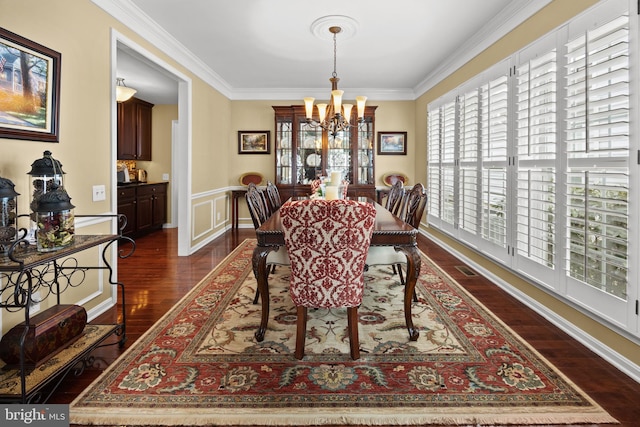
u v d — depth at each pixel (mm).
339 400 1598
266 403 1577
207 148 5012
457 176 4113
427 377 1776
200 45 3861
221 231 5781
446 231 4504
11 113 1841
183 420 1473
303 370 1840
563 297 2312
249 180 6039
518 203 2822
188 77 4266
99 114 2604
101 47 2619
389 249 2449
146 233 5996
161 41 3518
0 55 1772
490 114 3271
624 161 1837
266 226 2270
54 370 1601
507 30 3039
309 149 5910
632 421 1465
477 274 3555
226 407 1551
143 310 2664
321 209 1757
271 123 6086
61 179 1842
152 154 6605
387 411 1526
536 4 2623
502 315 2559
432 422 1467
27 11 1943
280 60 4379
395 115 6066
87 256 2498
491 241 3283
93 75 2529
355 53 4105
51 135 2111
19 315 1958
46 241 1621
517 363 1908
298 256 1850
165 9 2994
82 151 2426
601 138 1944
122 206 5227
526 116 2723
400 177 5980
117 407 1548
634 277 1771
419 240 5207
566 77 2248
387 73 4973
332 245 1812
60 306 1880
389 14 3088
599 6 1981
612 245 1924
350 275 1864
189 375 1792
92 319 2502
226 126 5879
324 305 1893
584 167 2133
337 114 3652
